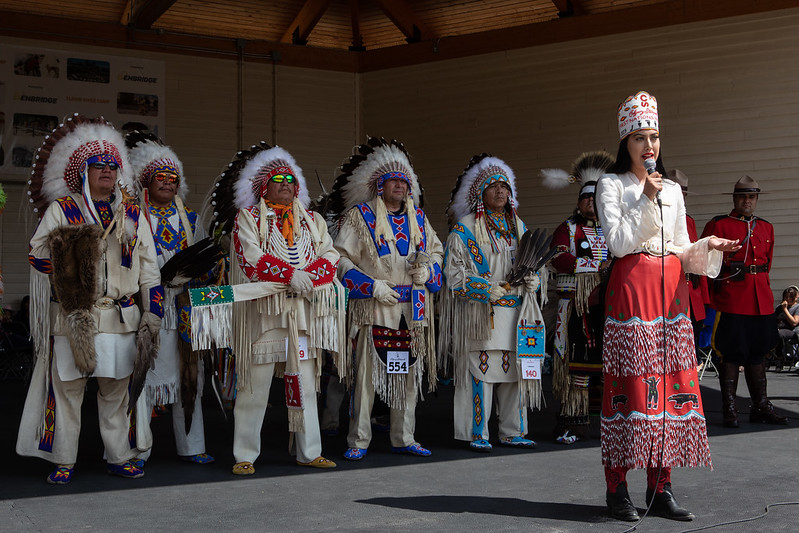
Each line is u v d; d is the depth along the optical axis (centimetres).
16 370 1031
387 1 1318
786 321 1093
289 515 382
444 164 1326
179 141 1312
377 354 526
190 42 1320
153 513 387
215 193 533
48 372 454
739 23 1144
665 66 1184
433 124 1336
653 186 363
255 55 1354
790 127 1117
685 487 430
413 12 1357
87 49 1267
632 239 369
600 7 1247
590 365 572
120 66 1283
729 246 370
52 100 1247
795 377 997
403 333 530
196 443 516
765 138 1130
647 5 1195
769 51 1128
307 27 1359
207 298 468
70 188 457
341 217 555
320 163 1378
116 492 434
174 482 459
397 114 1366
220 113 1336
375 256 529
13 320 1129
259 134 1354
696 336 694
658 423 366
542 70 1261
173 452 555
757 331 643
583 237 581
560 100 1248
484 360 552
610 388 378
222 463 516
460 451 552
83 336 436
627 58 1206
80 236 439
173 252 518
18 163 1227
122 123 1284
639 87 1200
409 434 543
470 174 574
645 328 370
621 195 388
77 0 1262
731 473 464
